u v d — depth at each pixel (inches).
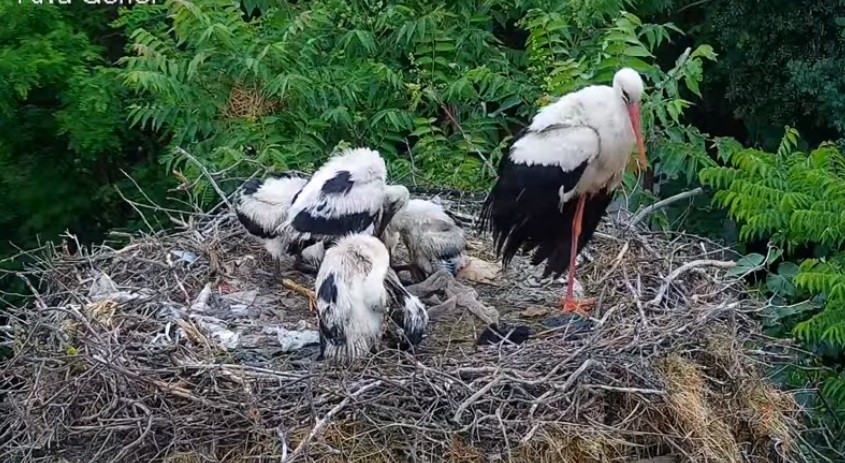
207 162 322.0
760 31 411.8
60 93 379.9
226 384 203.3
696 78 323.6
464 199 309.7
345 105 344.5
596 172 242.8
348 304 211.0
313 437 188.9
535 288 268.4
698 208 409.4
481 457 197.9
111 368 194.4
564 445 201.5
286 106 341.1
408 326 220.8
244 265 270.8
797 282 280.2
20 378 227.3
